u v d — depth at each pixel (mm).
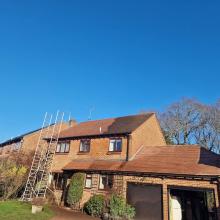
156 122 29734
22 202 20172
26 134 38688
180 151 22594
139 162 22312
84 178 23750
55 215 18188
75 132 31016
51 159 29562
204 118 43938
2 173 22922
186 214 19812
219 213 16188
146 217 18969
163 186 18938
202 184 17297
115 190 21062
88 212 20812
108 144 25719
